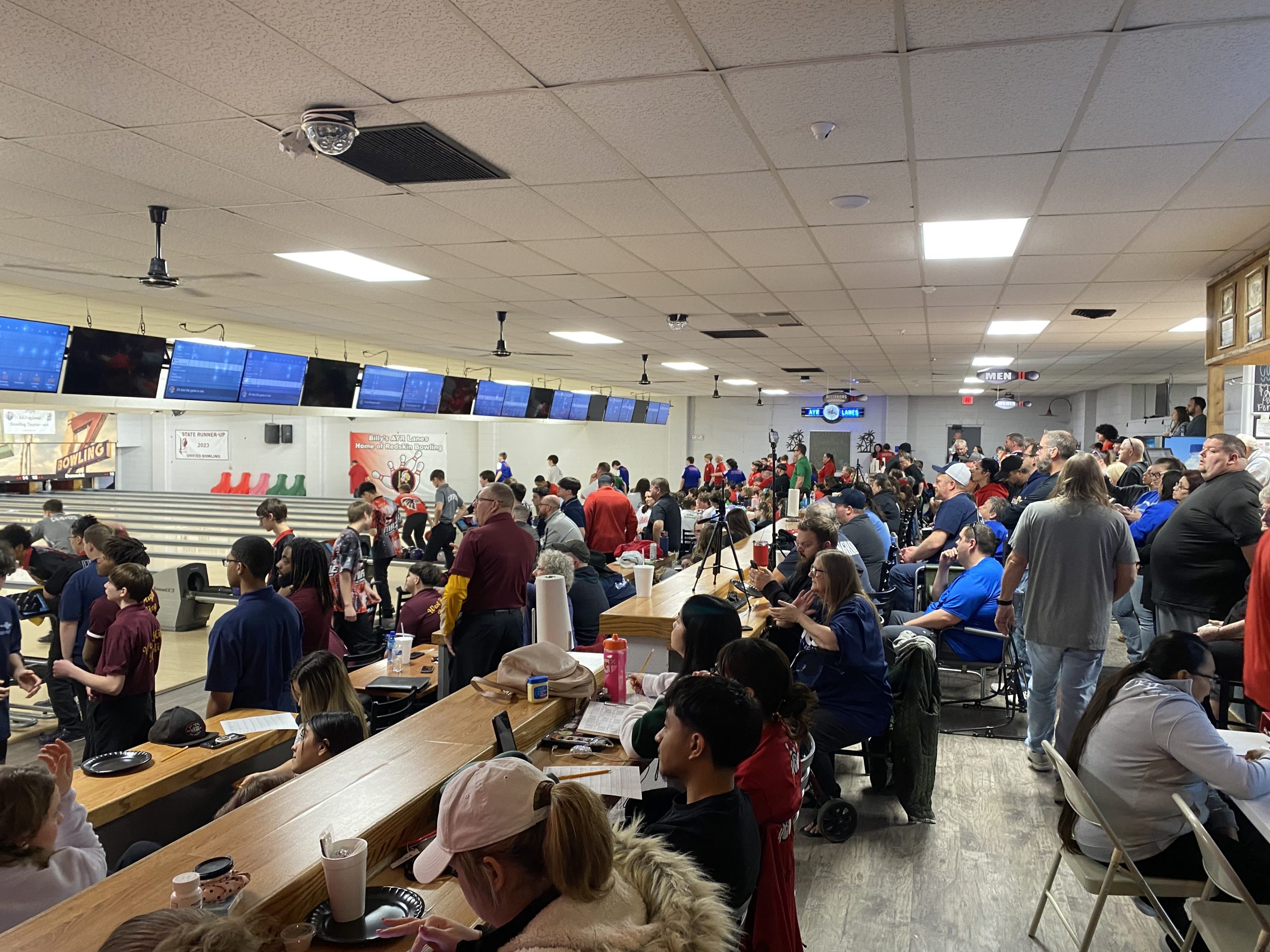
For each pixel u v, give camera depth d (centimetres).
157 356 762
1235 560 416
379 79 284
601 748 238
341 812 177
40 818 192
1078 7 231
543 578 305
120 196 434
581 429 2408
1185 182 394
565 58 267
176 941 107
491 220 478
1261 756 249
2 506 2011
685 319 856
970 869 331
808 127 327
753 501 1144
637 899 126
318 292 728
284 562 538
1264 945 202
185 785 305
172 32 250
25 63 273
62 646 496
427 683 403
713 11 235
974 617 486
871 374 1588
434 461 2192
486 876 125
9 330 643
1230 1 226
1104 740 265
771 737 211
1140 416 1656
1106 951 275
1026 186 404
